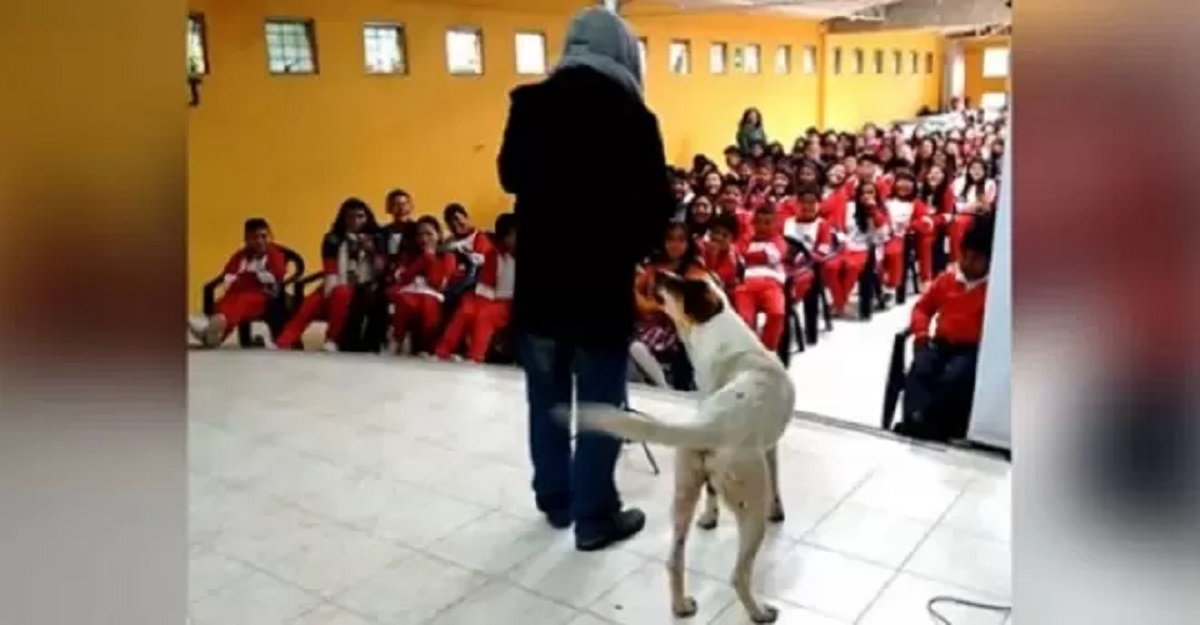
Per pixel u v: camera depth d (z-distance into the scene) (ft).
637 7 29.14
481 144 25.58
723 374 7.79
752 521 7.41
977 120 46.62
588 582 8.15
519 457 11.21
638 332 13.28
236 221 20.31
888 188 23.72
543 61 27.04
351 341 18.10
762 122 37.45
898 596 7.76
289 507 9.80
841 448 11.04
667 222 8.78
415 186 23.97
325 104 21.77
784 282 17.30
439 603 7.84
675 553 7.60
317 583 8.20
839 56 44.65
